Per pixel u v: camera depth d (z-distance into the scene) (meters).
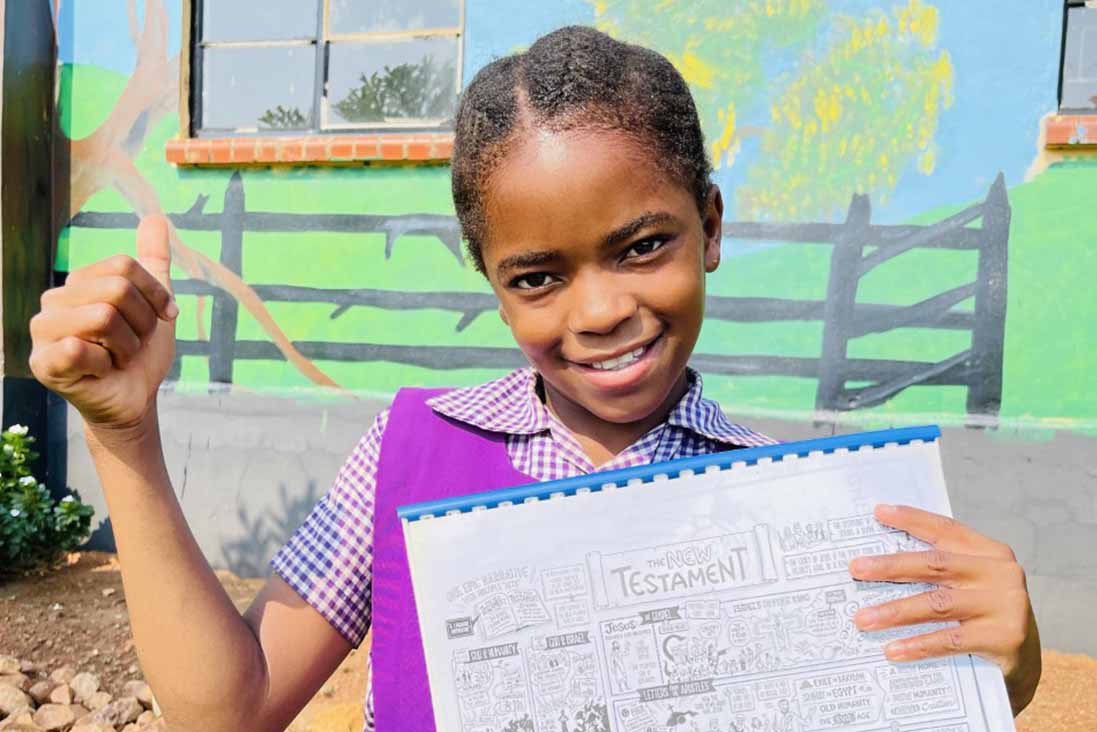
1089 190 4.23
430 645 1.06
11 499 4.79
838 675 1.04
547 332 1.11
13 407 5.08
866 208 4.43
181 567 1.15
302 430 5.05
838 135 4.44
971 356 4.36
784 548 1.07
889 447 1.10
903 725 1.03
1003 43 4.29
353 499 1.33
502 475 1.26
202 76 5.23
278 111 5.17
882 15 4.38
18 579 4.75
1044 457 4.27
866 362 4.45
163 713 1.17
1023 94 4.28
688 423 1.26
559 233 1.05
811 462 1.09
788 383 4.52
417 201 4.93
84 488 5.30
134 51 5.22
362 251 5.00
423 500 1.26
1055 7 4.24
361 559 1.32
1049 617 4.22
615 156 1.04
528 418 1.29
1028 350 4.30
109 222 5.29
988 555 1.05
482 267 1.20
